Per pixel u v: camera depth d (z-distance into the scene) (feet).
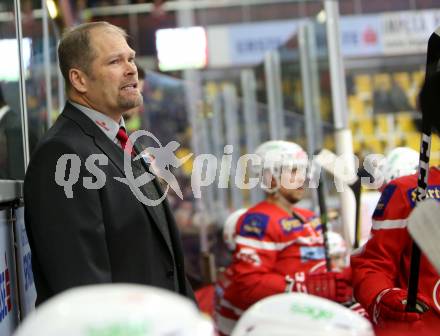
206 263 18.85
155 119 23.59
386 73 35.53
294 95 22.84
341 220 15.25
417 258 7.73
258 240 12.72
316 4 36.45
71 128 8.68
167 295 3.17
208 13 35.27
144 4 32.53
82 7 30.35
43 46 13.39
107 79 8.96
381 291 8.41
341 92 18.81
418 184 7.77
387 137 33.73
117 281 8.32
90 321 2.92
